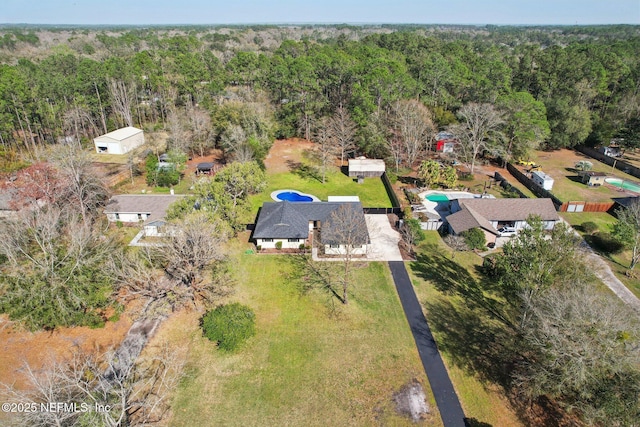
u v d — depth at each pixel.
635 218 46.03
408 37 145.62
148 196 53.97
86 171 52.47
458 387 29.78
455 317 36.78
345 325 35.56
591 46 107.19
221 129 77.19
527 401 28.67
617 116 87.62
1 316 35.12
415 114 72.00
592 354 23.23
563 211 57.97
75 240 34.44
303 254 46.47
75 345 32.50
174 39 150.88
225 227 42.81
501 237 50.75
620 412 22.22
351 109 82.31
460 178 70.06
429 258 46.03
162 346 32.69
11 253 33.44
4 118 71.38
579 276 30.33
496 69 86.44
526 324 29.47
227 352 32.31
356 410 27.92
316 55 92.56
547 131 74.00
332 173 72.81
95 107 89.06
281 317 36.38
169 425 26.52
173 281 37.88
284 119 89.88
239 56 102.88
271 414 27.50
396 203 59.31
